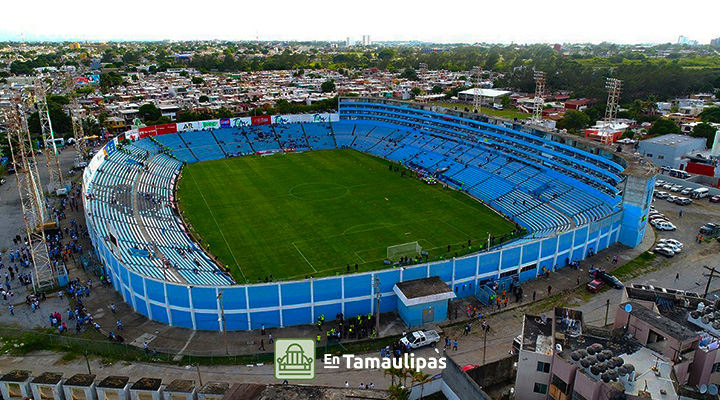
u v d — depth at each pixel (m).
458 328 67.56
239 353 61.50
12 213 108.75
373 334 65.06
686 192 122.31
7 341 63.62
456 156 146.50
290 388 44.25
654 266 85.00
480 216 110.38
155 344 63.19
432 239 97.62
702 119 194.25
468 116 152.00
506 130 137.25
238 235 100.25
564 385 42.72
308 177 142.38
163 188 126.94
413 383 54.19
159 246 87.38
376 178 140.88
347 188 131.62
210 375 57.53
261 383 56.03
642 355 44.72
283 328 67.25
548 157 123.12
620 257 88.38
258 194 126.88
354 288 68.56
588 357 41.72
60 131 180.88
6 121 89.25
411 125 173.38
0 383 51.09
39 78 125.62
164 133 164.00
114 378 52.16
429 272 72.06
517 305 72.94
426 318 68.38
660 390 39.97
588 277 81.31
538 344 46.22
